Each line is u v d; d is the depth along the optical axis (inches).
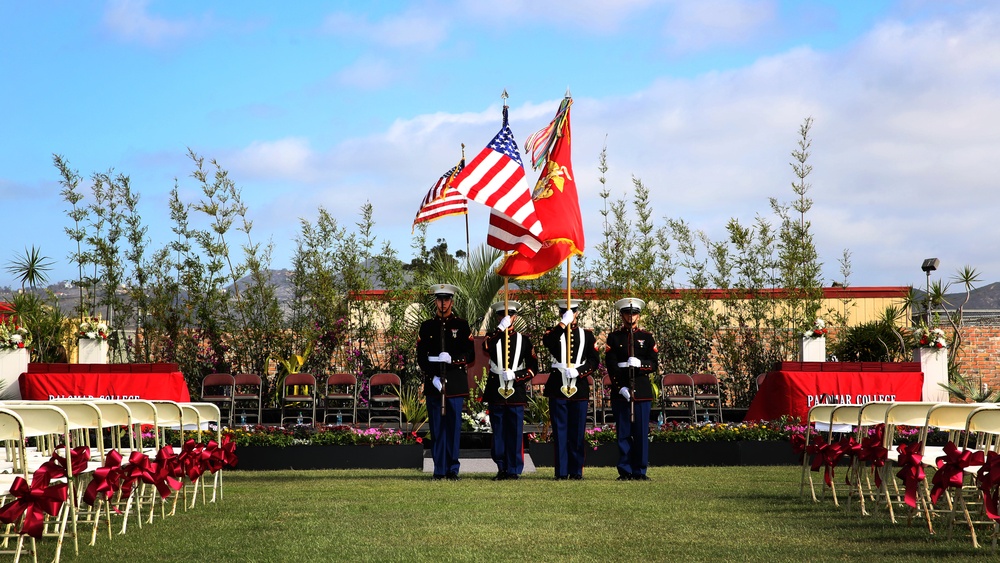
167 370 604.4
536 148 450.3
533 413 599.2
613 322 745.0
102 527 287.9
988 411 247.4
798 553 239.3
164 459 291.4
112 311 726.5
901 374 596.1
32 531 217.9
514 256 447.5
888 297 789.9
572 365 432.5
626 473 429.1
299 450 494.6
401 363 720.3
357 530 277.6
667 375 673.6
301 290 732.0
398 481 420.8
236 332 731.4
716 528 279.9
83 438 344.2
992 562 227.9
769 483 407.5
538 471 482.6
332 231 735.1
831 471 329.4
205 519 301.6
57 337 709.9
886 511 315.3
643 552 241.6
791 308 740.7
